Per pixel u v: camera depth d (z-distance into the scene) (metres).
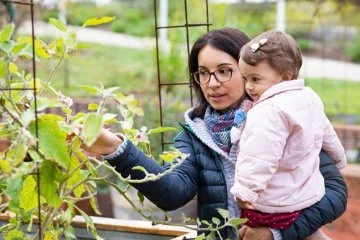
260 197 2.70
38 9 11.22
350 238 6.88
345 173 7.29
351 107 13.16
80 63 15.38
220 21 8.59
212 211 2.83
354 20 16.98
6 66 2.53
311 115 2.72
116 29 20.22
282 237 2.71
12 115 2.45
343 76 16.41
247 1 16.33
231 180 2.81
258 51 2.71
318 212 2.74
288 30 17.05
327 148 2.91
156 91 11.21
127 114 2.92
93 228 2.86
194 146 2.87
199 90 2.97
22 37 2.72
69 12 15.91
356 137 9.28
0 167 2.35
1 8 6.11
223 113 2.90
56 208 2.60
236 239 2.81
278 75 2.73
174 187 2.75
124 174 2.69
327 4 16.50
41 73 12.01
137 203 5.34
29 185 2.63
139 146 2.96
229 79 2.85
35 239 2.83
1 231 2.94
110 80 14.16
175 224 2.78
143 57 16.48
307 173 2.72
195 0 8.67
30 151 2.40
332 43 18.31
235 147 2.81
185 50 8.77
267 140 2.61
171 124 6.54
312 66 17.14
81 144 2.65
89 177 2.73
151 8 21.45
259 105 2.69
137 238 3.54
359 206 7.14
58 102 2.65
